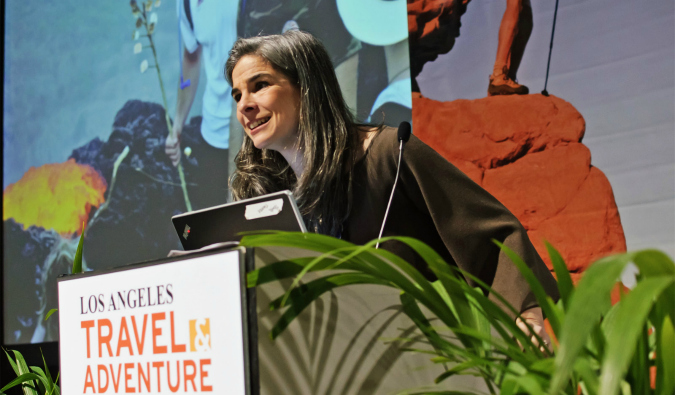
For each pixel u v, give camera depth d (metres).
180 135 2.88
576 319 0.37
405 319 0.69
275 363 0.57
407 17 2.29
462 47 2.18
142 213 2.96
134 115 3.04
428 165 1.11
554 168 1.98
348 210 1.20
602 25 1.94
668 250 1.79
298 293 0.60
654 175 1.83
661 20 1.85
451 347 0.59
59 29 3.36
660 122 1.83
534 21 2.05
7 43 3.55
